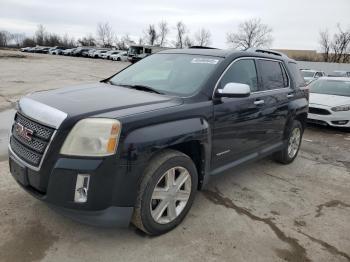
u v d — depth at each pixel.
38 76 18.80
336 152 7.02
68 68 27.42
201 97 3.66
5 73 19.45
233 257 3.13
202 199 4.24
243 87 3.70
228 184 4.80
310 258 3.21
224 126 3.90
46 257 2.93
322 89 10.23
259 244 3.36
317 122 9.07
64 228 3.35
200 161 3.71
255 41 69.31
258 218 3.87
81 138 2.81
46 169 2.89
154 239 3.29
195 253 3.13
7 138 6.23
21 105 3.37
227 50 4.52
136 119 2.96
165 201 3.30
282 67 5.46
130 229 3.42
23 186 3.14
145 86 4.01
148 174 3.07
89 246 3.12
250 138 4.47
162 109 3.22
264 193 4.59
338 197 4.67
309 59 64.06
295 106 5.48
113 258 2.98
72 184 2.80
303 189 4.86
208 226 3.60
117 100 3.33
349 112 8.84
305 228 3.74
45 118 2.95
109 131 2.82
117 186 2.90
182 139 3.26
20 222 3.39
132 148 2.89
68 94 3.53
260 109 4.55
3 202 3.74
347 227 3.84
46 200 2.91
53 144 2.84
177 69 4.21
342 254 3.32
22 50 68.56
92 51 60.00
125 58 53.03
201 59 4.25
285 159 5.79
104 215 2.93
